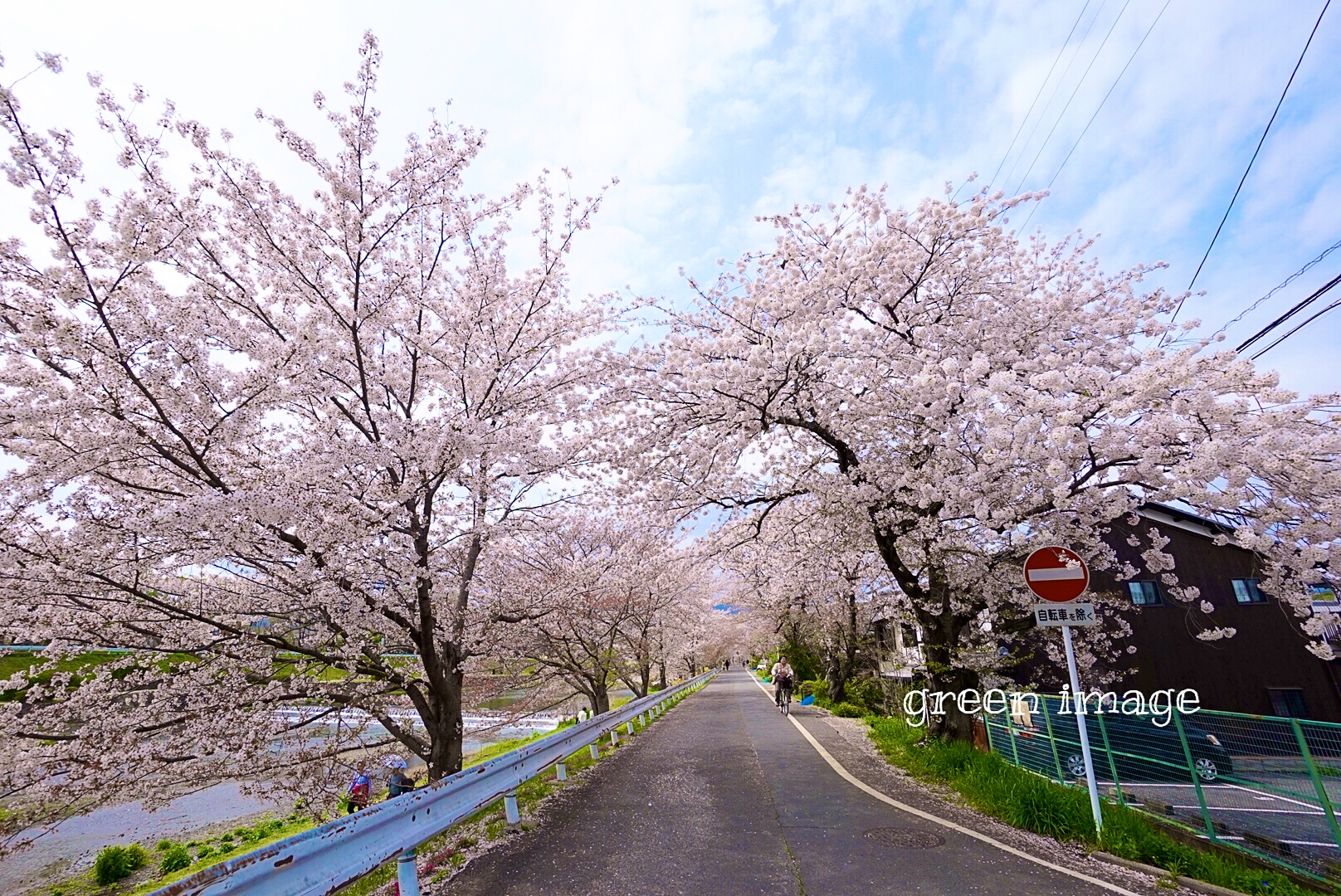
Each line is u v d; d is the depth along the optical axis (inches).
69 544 227.5
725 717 673.0
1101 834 211.5
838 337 341.4
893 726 471.8
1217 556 644.7
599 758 402.9
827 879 181.2
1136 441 265.0
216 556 233.0
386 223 271.9
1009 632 378.3
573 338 360.5
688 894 171.3
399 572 270.1
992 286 388.2
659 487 389.1
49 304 202.5
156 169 226.1
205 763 244.8
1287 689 597.0
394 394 316.8
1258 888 174.7
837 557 525.7
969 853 204.8
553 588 410.9
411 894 160.9
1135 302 382.3
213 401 238.7
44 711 229.0
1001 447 264.7
